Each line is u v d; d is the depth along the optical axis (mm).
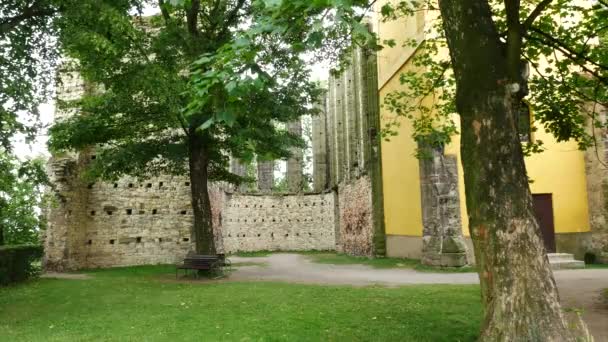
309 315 9148
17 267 15867
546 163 19250
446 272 17047
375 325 8328
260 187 41156
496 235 5957
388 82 24594
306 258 29500
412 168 21594
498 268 5902
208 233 17703
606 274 15133
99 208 23266
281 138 16719
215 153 19438
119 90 15250
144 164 18172
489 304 5996
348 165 31281
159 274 18734
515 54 6336
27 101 10875
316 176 41094
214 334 7844
